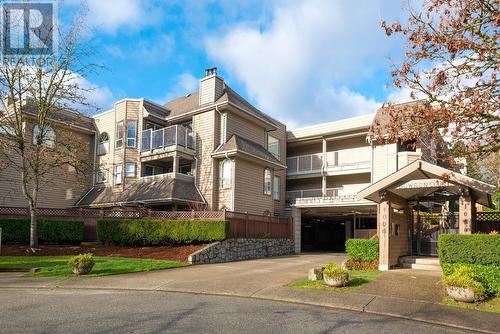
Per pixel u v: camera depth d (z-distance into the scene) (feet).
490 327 23.88
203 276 42.16
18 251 59.93
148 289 35.27
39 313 25.36
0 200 75.56
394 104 32.04
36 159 62.85
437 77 28.68
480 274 32.30
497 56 26.66
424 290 32.83
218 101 82.53
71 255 59.06
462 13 26.94
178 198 74.13
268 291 33.50
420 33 28.50
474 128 28.68
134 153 86.84
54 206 84.79
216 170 80.94
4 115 63.00
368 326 23.53
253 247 69.05
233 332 21.49
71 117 89.76
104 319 23.89
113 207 83.25
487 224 48.91
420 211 57.57
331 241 123.24
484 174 84.94
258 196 84.48
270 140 96.53
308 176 98.43
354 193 95.40
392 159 81.41
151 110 88.43
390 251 45.27
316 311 27.14
